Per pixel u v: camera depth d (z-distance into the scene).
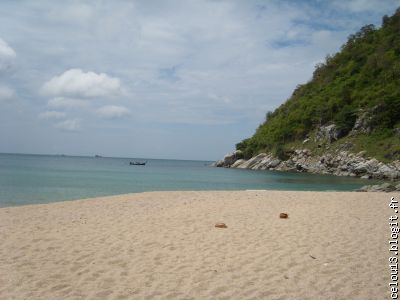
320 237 11.46
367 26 141.38
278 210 16.78
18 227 12.91
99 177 57.59
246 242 10.85
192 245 10.51
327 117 105.25
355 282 7.62
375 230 12.48
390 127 86.75
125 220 14.34
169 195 24.00
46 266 8.54
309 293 7.04
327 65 140.50
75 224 13.54
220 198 21.97
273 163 105.00
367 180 65.44
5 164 101.69
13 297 6.76
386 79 105.44
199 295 6.95
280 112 143.38
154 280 7.72
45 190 34.91
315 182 57.75
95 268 8.45
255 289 7.24
